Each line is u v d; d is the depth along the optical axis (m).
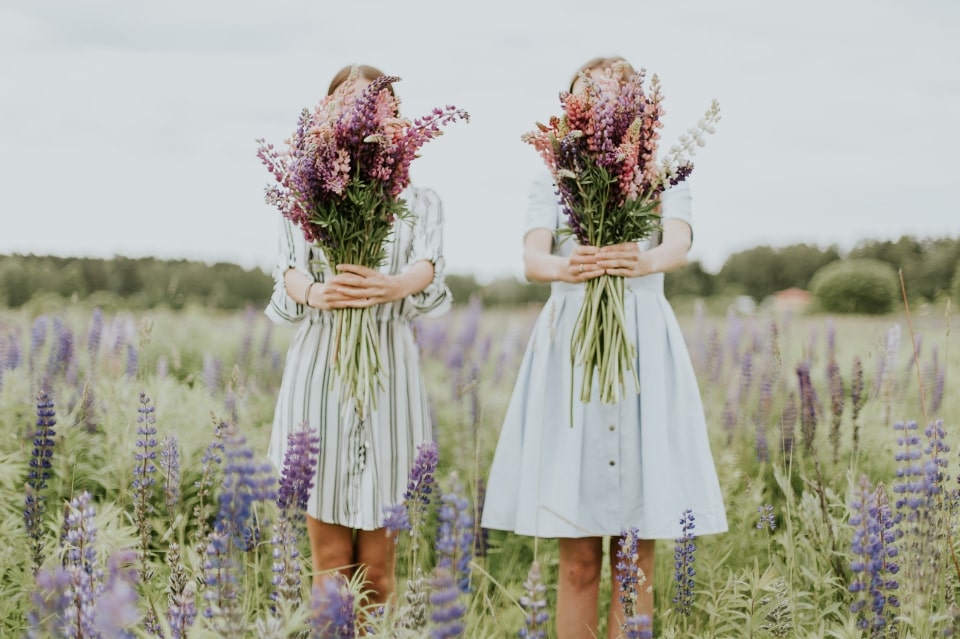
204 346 7.80
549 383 3.42
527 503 3.34
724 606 3.29
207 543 2.76
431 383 7.31
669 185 3.16
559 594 3.39
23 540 3.41
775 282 43.12
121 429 4.46
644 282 3.45
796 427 4.88
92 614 2.16
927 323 6.06
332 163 2.97
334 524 3.34
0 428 4.55
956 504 3.13
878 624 2.82
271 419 5.71
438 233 3.49
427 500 2.90
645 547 3.33
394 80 2.97
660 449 3.29
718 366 6.60
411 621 2.42
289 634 2.39
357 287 3.16
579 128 3.08
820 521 3.61
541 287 17.09
